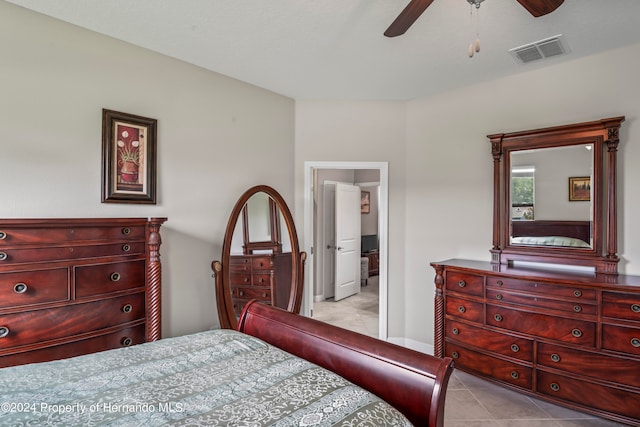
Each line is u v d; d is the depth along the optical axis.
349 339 1.51
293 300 3.65
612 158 2.62
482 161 3.34
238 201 3.25
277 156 3.72
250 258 3.38
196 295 3.06
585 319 2.33
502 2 2.05
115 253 2.28
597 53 2.73
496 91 3.26
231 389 1.20
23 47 2.20
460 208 3.48
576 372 2.37
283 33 2.47
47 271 2.00
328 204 5.84
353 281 6.12
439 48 2.66
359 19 2.28
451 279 3.02
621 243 2.63
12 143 2.16
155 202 2.80
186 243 3.00
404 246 3.85
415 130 3.79
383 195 3.86
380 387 1.32
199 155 3.09
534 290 2.55
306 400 1.12
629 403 2.18
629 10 2.13
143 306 2.43
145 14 2.24
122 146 2.61
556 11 2.14
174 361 1.44
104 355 1.50
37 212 2.25
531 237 3.01
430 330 3.67
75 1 2.10
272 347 1.64
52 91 2.30
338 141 3.87
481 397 2.70
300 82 3.40
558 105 2.92
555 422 2.36
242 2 2.10
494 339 2.74
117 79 2.59
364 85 3.45
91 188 2.46
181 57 2.88
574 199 2.81
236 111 3.35
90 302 2.17
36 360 1.96
